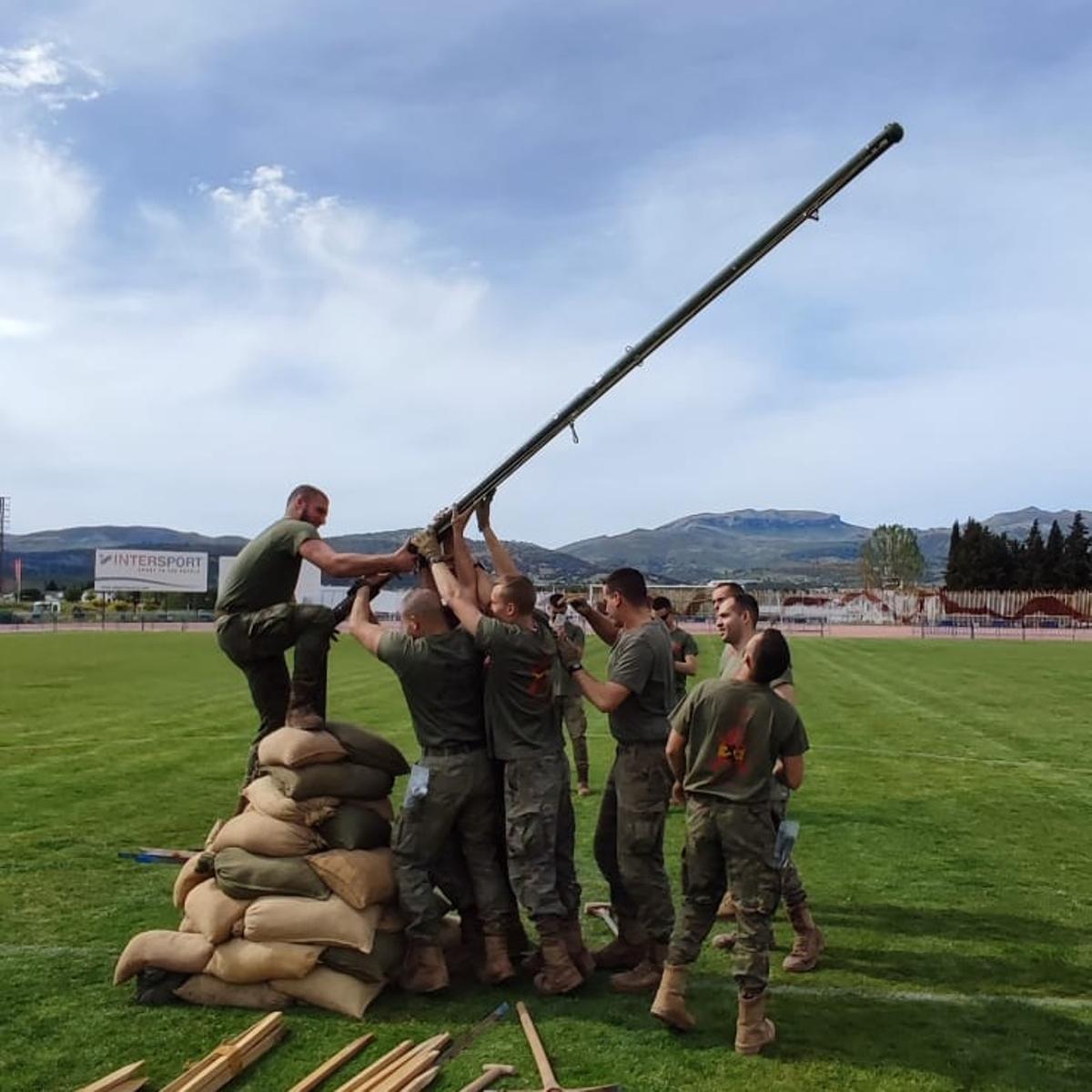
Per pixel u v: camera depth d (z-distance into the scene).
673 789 4.95
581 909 6.57
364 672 25.91
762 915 4.52
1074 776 11.44
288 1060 4.31
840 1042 4.59
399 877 5.12
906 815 9.42
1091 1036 4.68
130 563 69.19
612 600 5.38
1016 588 91.50
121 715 16.33
